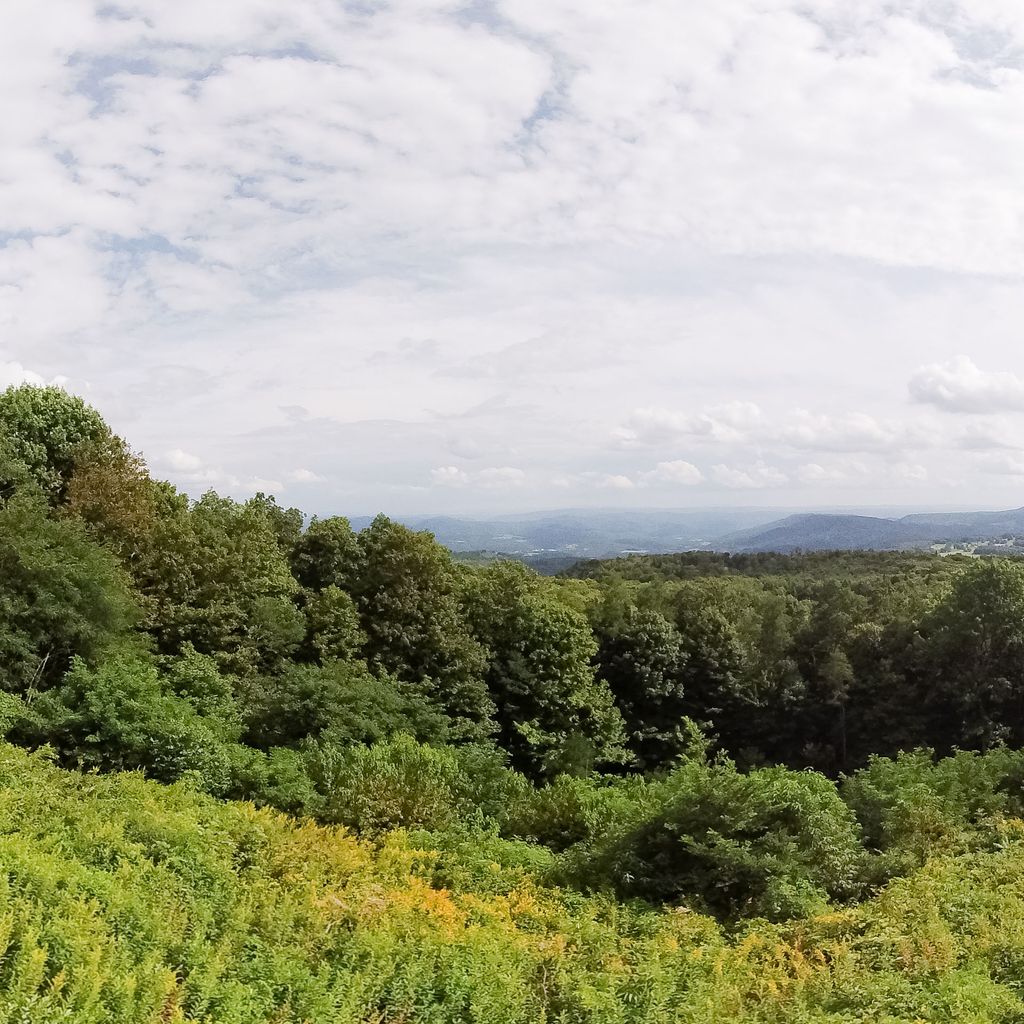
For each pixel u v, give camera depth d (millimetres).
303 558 37531
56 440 32656
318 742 21703
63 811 11570
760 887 14664
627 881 15555
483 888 14883
